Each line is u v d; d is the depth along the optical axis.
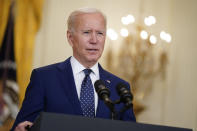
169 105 14.37
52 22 13.88
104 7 14.43
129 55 14.09
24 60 13.20
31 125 5.13
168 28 14.66
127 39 14.18
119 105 6.10
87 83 6.18
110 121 4.56
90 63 6.29
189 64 14.62
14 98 12.83
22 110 5.98
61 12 13.98
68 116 4.49
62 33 13.89
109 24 14.38
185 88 14.49
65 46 13.85
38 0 13.57
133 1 14.64
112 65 14.05
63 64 6.38
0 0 13.36
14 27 13.30
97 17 6.20
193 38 14.69
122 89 5.16
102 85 5.21
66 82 6.13
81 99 6.04
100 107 6.00
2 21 13.22
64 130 4.45
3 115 12.66
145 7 14.64
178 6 14.78
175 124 14.30
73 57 6.40
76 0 14.16
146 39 14.22
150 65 14.16
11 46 13.18
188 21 14.75
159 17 14.70
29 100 6.00
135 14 14.54
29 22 13.47
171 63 14.52
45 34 13.73
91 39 6.14
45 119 4.44
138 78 14.02
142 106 14.06
